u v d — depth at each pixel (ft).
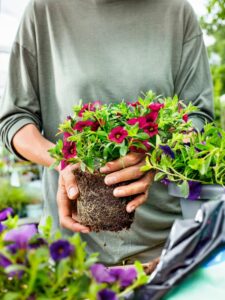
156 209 4.17
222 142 2.96
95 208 3.23
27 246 1.86
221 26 12.54
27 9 4.35
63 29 4.28
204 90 4.47
